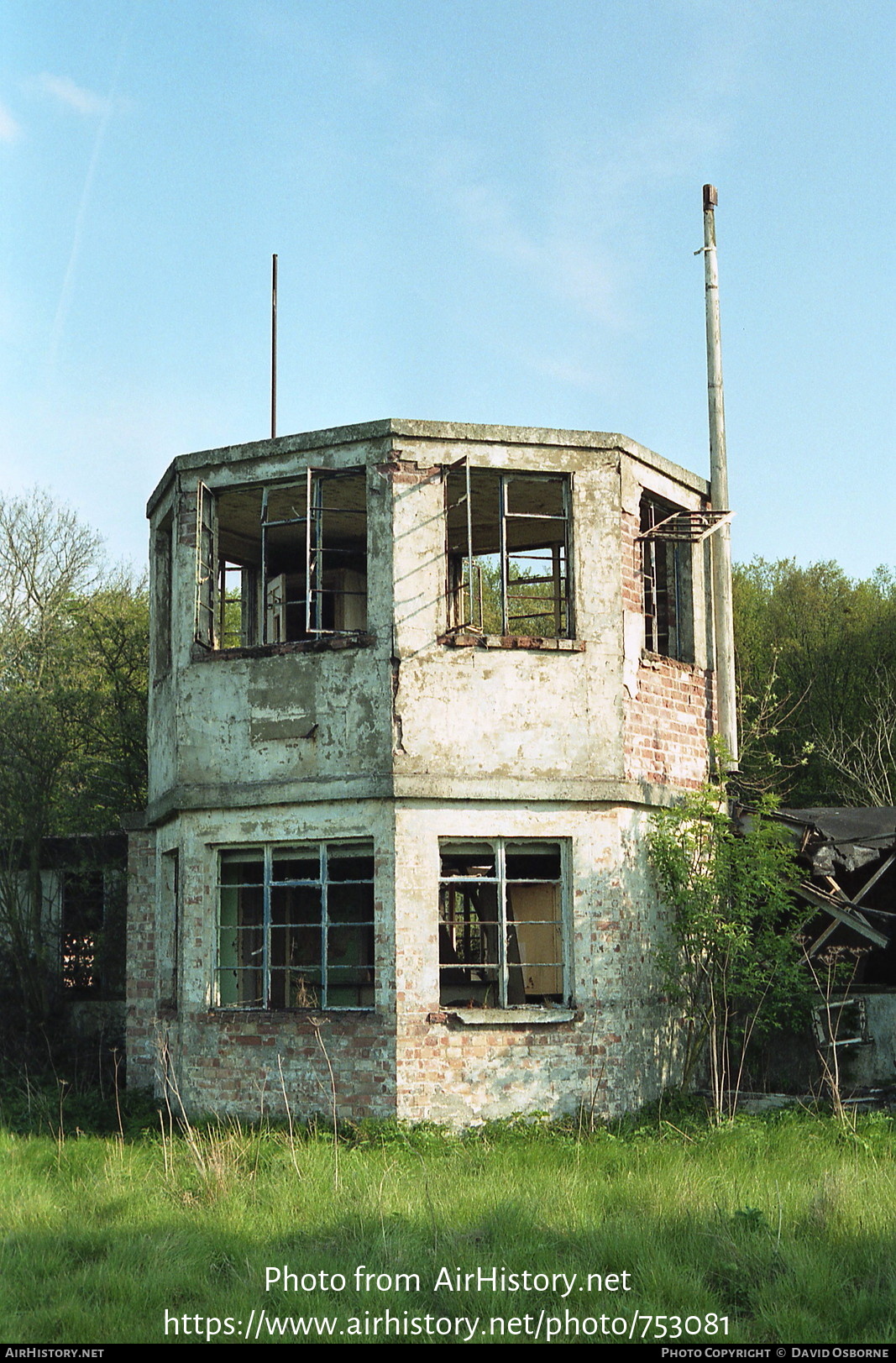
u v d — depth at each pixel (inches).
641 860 569.0
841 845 572.7
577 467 574.2
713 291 706.8
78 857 775.7
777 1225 349.4
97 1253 356.2
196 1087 555.8
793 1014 560.1
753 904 569.0
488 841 546.3
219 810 568.4
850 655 1224.8
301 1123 525.3
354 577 727.1
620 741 561.9
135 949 652.7
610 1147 473.7
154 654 652.1
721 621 647.8
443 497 558.6
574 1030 535.2
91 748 849.5
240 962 589.9
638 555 588.4
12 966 746.2
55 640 904.3
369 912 631.8
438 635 547.8
